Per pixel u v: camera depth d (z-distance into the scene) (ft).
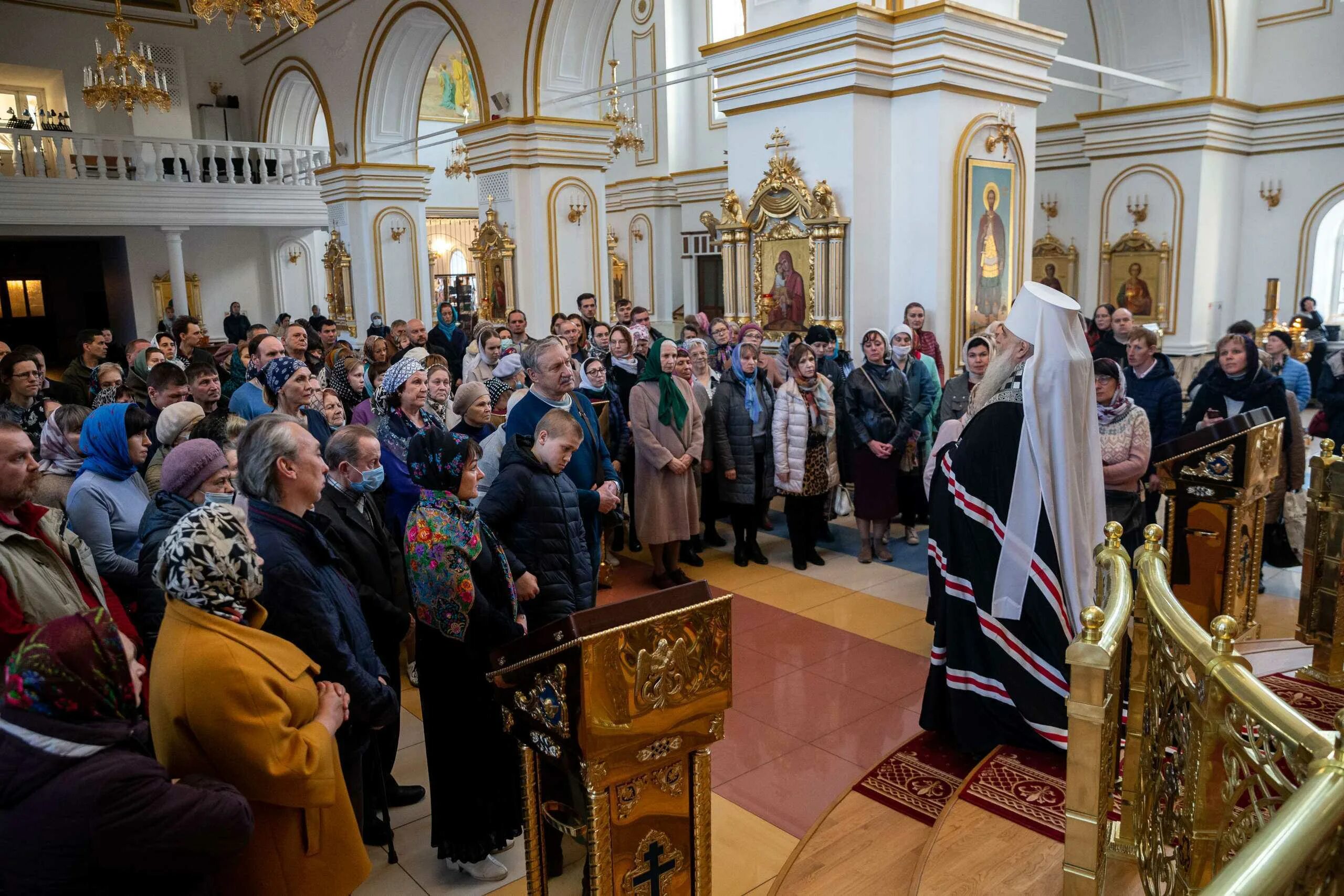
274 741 6.45
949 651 11.37
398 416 13.98
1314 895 4.26
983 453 10.89
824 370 22.34
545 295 38.14
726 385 20.03
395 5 44.27
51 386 21.70
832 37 23.76
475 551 9.15
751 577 19.62
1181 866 6.63
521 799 7.80
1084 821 7.50
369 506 11.08
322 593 7.86
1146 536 9.12
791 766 11.98
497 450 14.49
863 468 19.88
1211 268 41.57
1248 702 5.63
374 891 9.78
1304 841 4.09
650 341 25.26
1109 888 8.26
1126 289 42.57
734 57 26.32
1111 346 23.89
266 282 66.03
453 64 73.41
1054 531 10.59
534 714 7.22
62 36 59.31
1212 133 39.58
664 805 7.37
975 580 11.03
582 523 12.03
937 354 24.49
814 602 17.95
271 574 7.56
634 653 6.83
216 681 6.28
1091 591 10.85
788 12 25.02
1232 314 43.52
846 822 10.39
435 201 74.74
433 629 9.33
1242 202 42.91
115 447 11.17
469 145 39.32
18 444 8.34
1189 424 18.22
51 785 5.12
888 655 15.39
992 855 9.05
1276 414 17.11
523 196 37.68
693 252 61.05
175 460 9.75
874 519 19.90
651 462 18.28
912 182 24.81
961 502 11.05
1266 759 5.50
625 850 7.16
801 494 19.19
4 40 57.57
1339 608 11.74
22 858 5.10
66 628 5.30
